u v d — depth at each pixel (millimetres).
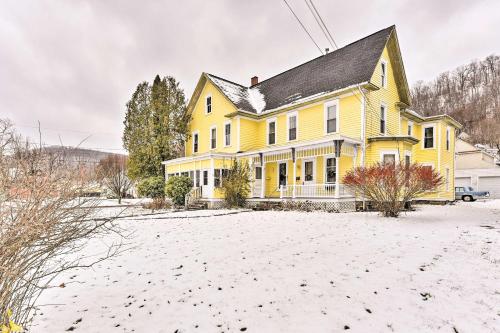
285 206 14852
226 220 10578
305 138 16938
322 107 16188
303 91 17906
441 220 9602
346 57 17328
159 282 4156
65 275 4547
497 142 52656
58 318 3094
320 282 3912
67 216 2451
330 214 11836
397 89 17594
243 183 16781
